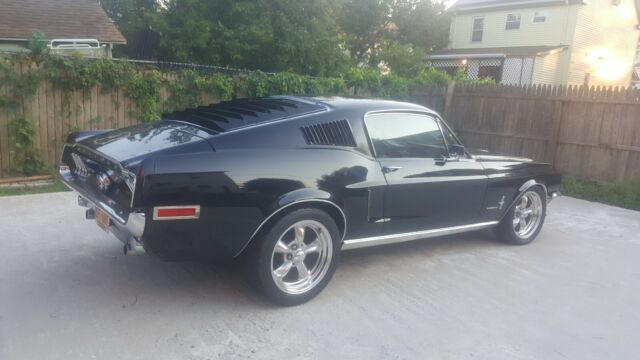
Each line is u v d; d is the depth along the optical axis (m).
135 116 8.45
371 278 4.55
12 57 7.26
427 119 4.83
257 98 4.79
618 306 4.27
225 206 3.46
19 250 4.71
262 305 3.88
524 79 25.28
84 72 7.79
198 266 4.55
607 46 27.91
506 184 5.40
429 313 3.93
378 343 3.43
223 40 18.16
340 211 4.03
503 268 5.03
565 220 7.17
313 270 4.04
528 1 26.48
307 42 18.58
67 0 16.78
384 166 4.34
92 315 3.56
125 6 23.08
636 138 8.66
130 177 3.29
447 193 4.83
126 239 3.49
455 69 28.00
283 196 3.68
